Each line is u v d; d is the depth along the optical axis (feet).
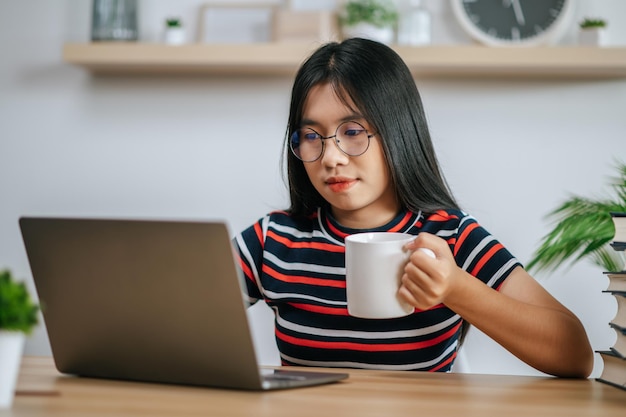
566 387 3.37
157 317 3.05
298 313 4.55
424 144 4.48
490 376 3.67
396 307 3.38
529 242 9.09
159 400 2.80
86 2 9.58
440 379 3.51
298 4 9.18
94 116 9.59
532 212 9.09
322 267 4.57
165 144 9.52
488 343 9.07
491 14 8.86
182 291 2.97
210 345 2.99
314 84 4.30
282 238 4.75
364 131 4.23
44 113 9.65
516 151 9.09
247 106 9.41
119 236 3.03
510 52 8.51
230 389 3.05
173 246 2.94
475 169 9.13
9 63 9.68
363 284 3.37
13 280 2.58
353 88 4.21
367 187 4.29
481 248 4.36
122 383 3.21
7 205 9.72
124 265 3.05
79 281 3.18
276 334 4.68
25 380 3.27
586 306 8.92
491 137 9.11
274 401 2.81
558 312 3.79
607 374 3.52
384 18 8.80
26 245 3.26
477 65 8.56
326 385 3.23
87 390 3.01
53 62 9.62
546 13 8.79
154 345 3.11
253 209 9.43
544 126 9.06
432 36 9.09
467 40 9.05
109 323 3.17
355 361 4.40
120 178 9.58
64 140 9.64
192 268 2.93
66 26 9.60
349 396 2.97
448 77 9.12
